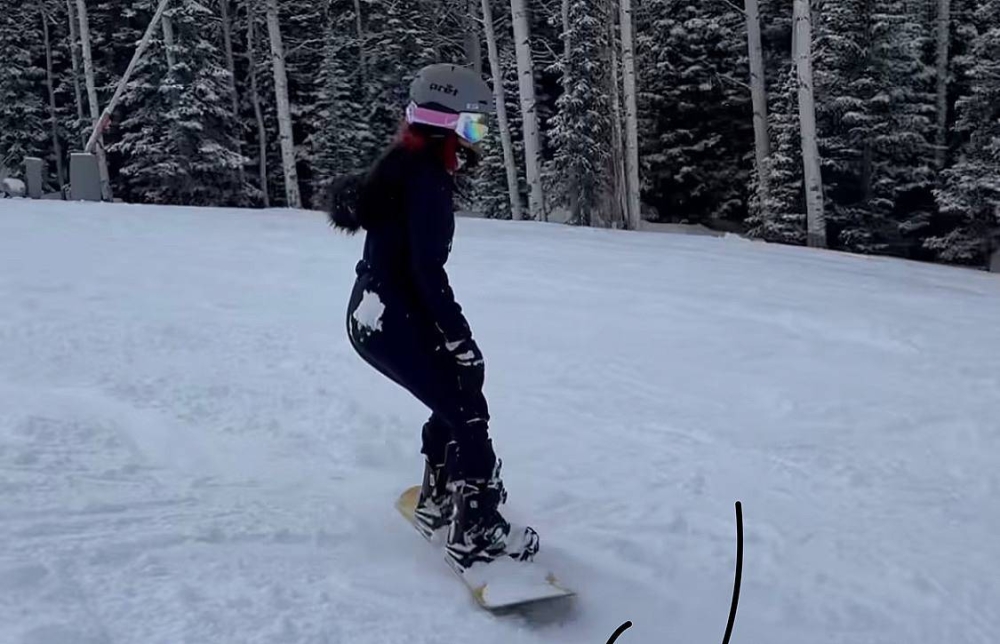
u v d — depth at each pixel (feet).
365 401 14.38
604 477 12.06
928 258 73.77
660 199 85.56
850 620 8.81
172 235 33.86
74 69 93.91
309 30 95.30
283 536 9.67
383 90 90.22
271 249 31.04
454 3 89.15
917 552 10.26
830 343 20.51
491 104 8.55
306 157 93.35
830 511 11.34
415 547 9.73
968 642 8.50
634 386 16.42
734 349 19.48
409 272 8.70
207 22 81.46
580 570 9.45
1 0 97.55
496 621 8.30
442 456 9.77
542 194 64.39
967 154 69.72
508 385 16.15
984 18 70.95
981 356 19.62
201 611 7.90
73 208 42.32
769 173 67.87
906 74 71.05
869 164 70.28
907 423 14.88
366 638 7.79
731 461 12.87
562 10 71.31
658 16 82.64
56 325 18.04
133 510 10.02
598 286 26.48
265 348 17.37
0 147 100.27
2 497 9.98
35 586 8.01
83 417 12.93
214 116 79.20
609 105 67.62
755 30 68.23
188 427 12.97
